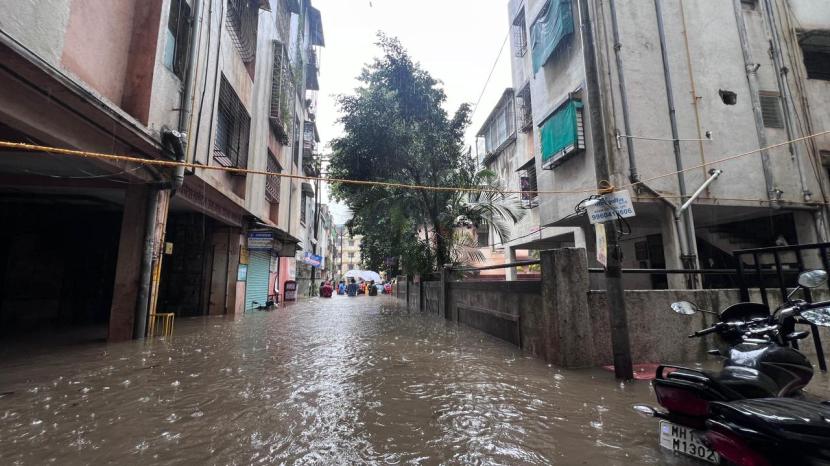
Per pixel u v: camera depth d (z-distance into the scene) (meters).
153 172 6.98
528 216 15.44
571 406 3.37
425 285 14.82
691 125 8.88
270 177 15.32
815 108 9.72
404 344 6.70
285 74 16.42
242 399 3.60
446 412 3.24
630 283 11.86
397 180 13.64
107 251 11.40
